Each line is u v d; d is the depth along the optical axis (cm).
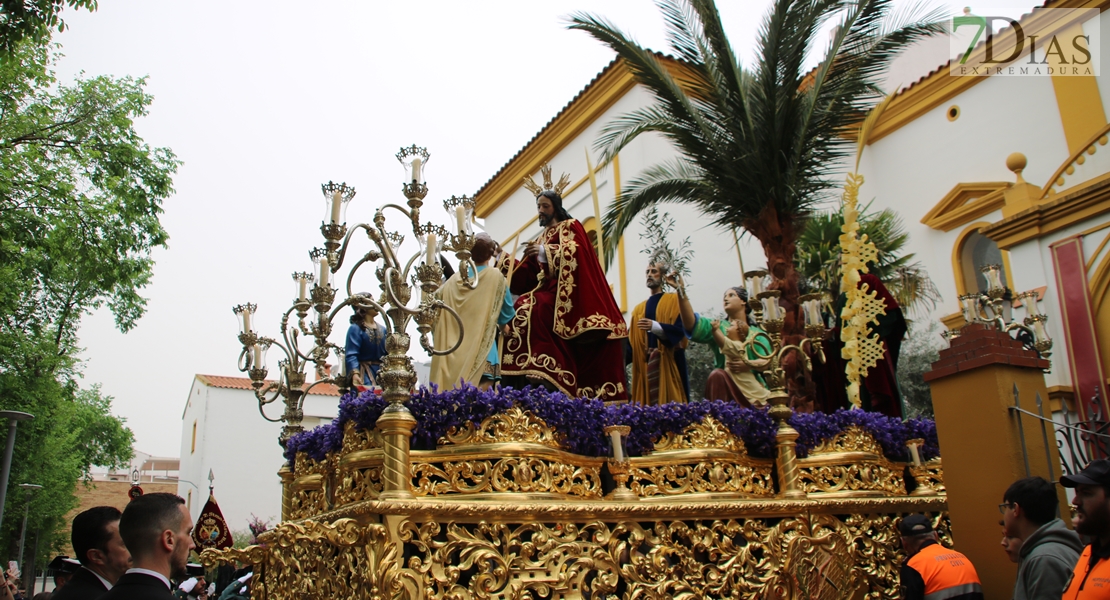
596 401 577
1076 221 1327
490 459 507
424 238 515
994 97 1817
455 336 627
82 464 2981
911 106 1975
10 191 1427
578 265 706
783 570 563
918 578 500
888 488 670
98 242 1557
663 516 532
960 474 607
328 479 603
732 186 1023
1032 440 585
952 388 625
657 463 577
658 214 1928
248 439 3023
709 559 545
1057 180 1400
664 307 839
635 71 1093
